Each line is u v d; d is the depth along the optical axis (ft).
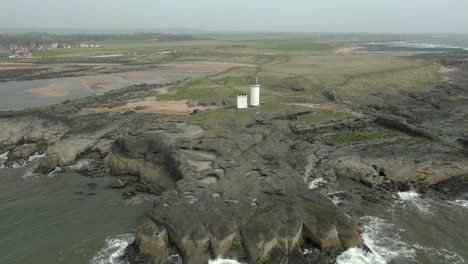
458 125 216.74
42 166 163.94
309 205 107.65
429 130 204.54
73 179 152.56
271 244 92.53
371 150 166.09
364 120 213.46
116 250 104.47
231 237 93.86
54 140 193.57
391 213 122.21
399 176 144.25
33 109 254.88
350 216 106.01
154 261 95.20
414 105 269.03
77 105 275.59
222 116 198.59
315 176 143.43
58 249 105.40
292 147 164.55
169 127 173.17
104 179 152.25
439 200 131.03
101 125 209.26
